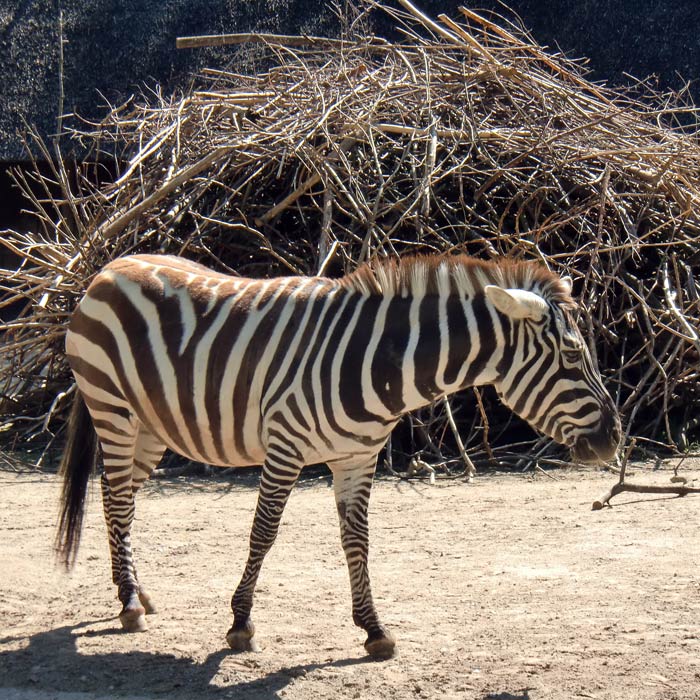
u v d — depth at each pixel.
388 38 17.89
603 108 12.55
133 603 5.45
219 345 5.23
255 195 11.55
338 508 5.20
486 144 11.51
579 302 10.12
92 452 6.03
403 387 4.98
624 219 11.01
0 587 6.26
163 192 10.73
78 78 17.94
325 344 5.04
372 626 5.00
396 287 5.09
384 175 11.48
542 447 10.30
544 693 4.48
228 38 13.82
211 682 4.67
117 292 5.58
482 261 5.11
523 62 12.54
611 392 10.82
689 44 17.16
